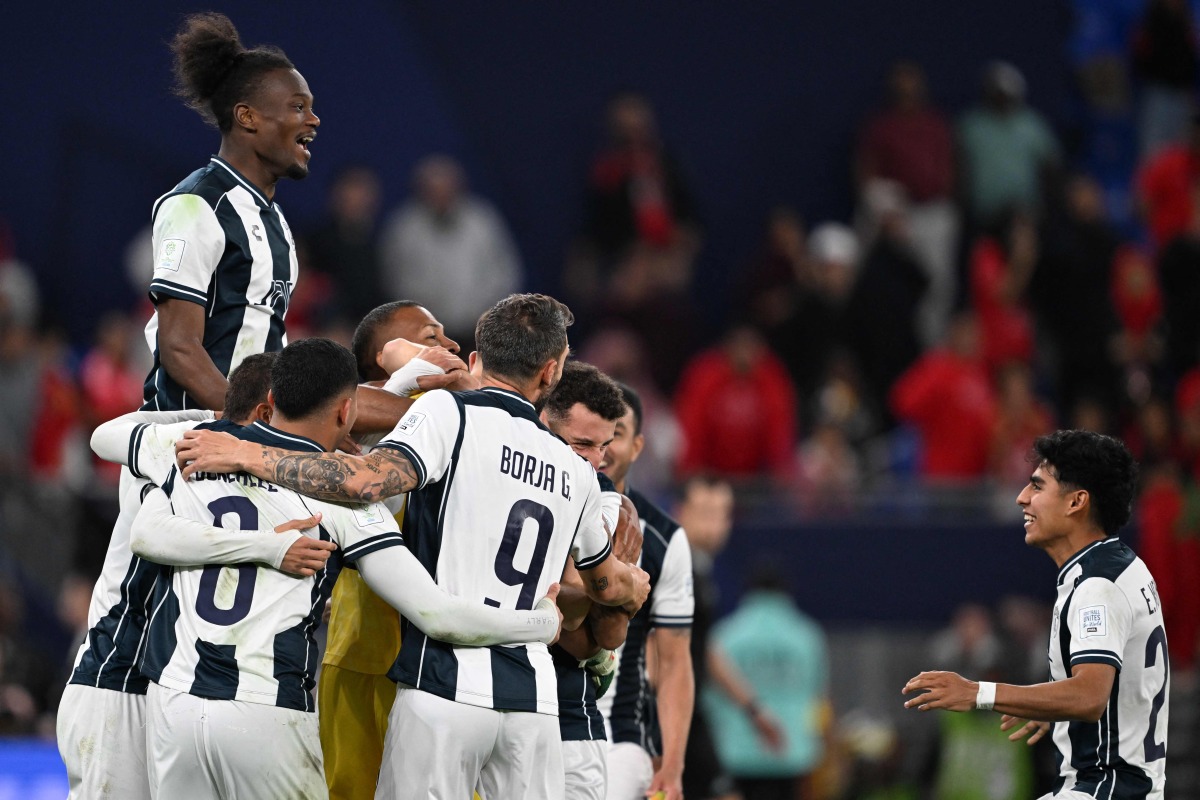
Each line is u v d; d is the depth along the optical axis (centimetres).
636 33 5447
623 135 5038
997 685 1702
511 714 1555
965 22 5638
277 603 1538
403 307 1811
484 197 5306
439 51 5250
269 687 1522
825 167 5522
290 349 1582
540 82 5366
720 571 3881
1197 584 3841
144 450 1606
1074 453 1820
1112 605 1741
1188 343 4900
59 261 4822
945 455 4197
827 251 4744
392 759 1541
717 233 5475
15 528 3688
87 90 4853
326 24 5091
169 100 4894
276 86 1770
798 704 3425
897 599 3881
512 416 1586
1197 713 3769
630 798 1995
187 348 1680
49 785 2767
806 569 3894
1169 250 4962
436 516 1548
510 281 4794
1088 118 5753
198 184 1744
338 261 4475
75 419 4059
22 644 3247
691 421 4253
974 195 5128
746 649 3412
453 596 1517
